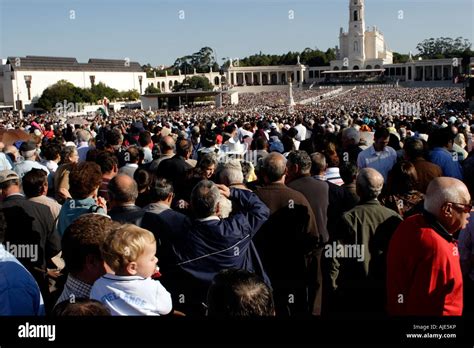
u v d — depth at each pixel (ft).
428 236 14.51
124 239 13.74
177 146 32.60
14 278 13.65
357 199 23.35
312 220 21.13
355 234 19.38
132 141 50.03
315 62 533.14
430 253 14.29
